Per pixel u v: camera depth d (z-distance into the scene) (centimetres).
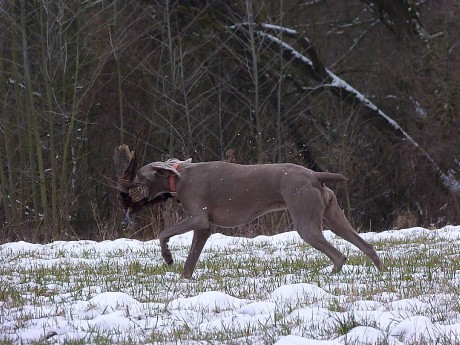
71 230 4772
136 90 5509
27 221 4691
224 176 1972
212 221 2005
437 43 5447
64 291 1833
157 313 1491
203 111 5650
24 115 4959
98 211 4931
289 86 5869
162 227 3791
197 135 5522
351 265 2105
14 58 4762
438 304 1479
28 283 1980
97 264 2323
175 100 5416
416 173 5494
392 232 3067
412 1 5653
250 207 1977
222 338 1280
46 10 4750
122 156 2011
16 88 4803
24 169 4916
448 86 5294
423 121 5447
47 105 5088
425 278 1822
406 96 5672
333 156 5356
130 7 5381
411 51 5528
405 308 1445
